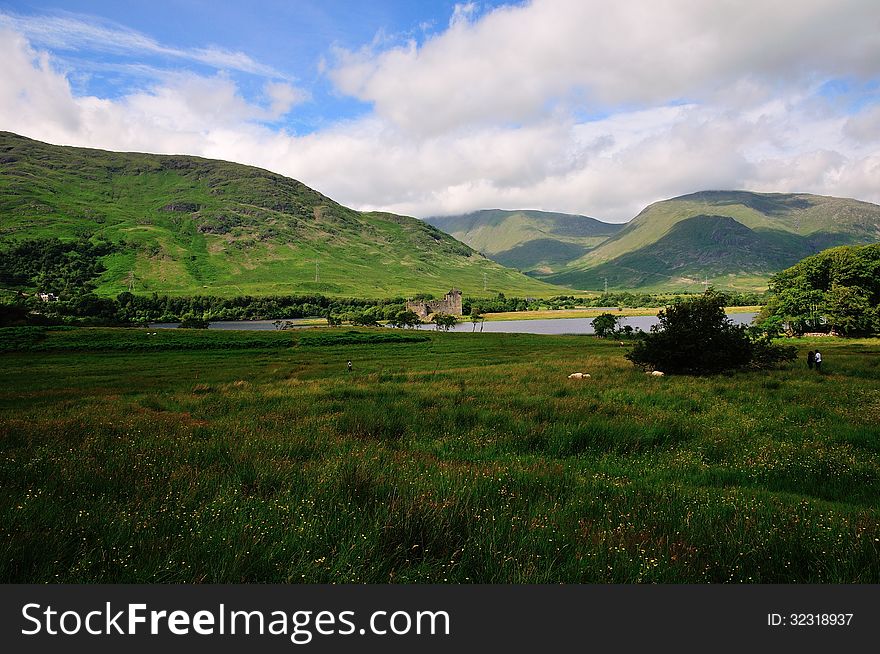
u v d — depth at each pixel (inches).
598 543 228.2
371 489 297.6
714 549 227.8
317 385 1204.5
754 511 278.2
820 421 585.9
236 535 223.8
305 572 200.1
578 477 360.8
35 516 240.8
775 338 3538.4
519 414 645.9
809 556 222.7
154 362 2514.8
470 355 2652.6
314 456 433.4
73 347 2997.0
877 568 207.5
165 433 538.3
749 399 775.7
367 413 661.3
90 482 315.0
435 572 204.4
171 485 303.3
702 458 451.8
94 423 601.0
